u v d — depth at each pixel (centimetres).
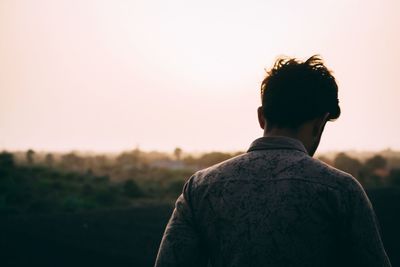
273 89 124
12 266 974
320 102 122
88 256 1080
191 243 123
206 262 128
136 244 1261
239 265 112
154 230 1550
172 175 5647
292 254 109
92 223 1714
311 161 119
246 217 115
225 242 117
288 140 122
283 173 117
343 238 112
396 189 2548
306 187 113
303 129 124
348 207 111
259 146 125
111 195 2928
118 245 1238
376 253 109
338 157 6400
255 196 117
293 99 121
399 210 1633
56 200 2652
